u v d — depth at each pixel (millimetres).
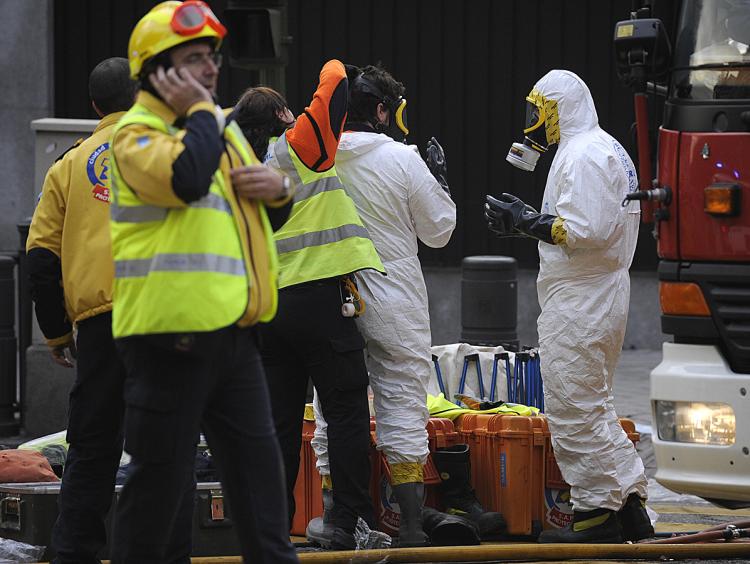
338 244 18594
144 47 12633
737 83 17547
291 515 19156
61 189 15773
